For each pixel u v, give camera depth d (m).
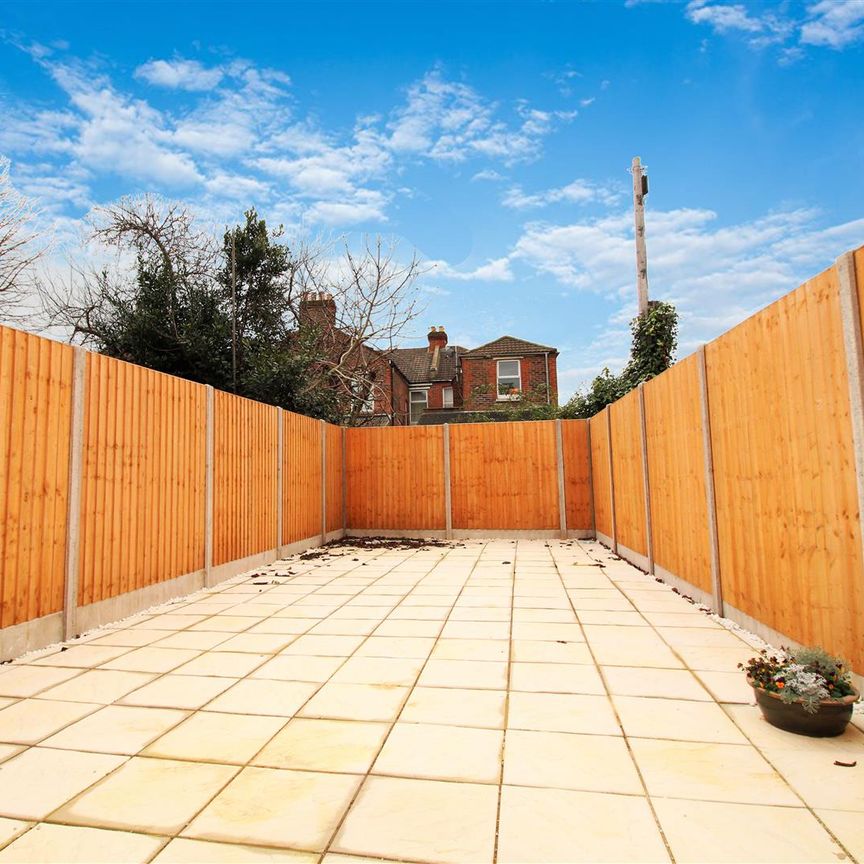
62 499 4.39
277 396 10.69
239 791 2.23
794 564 3.62
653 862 1.77
